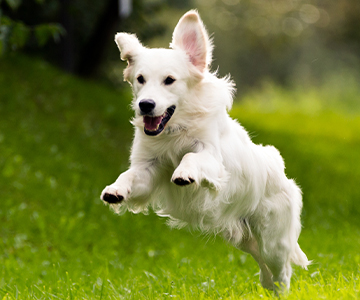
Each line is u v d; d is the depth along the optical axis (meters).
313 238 10.95
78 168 14.09
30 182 12.56
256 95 44.19
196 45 6.33
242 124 24.53
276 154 7.38
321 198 14.38
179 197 6.47
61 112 19.12
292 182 7.52
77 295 6.52
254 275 7.52
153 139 6.32
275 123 28.16
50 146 15.27
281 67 57.72
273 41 56.12
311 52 55.22
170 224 7.12
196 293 6.25
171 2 40.31
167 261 9.55
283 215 7.08
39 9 27.25
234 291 6.49
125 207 6.45
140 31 32.41
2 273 8.23
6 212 10.94
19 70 21.52
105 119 19.88
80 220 11.38
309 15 54.62
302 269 8.23
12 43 8.73
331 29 53.19
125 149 17.23
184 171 5.48
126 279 7.91
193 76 6.27
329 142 23.44
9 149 13.99
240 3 57.25
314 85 49.47
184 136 6.23
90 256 9.85
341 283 5.96
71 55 27.42
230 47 57.84
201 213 6.46
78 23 30.47
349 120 31.69
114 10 26.94
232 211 6.80
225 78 6.65
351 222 12.63
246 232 7.17
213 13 57.59
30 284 7.51
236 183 6.57
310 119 31.58
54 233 10.54
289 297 5.41
